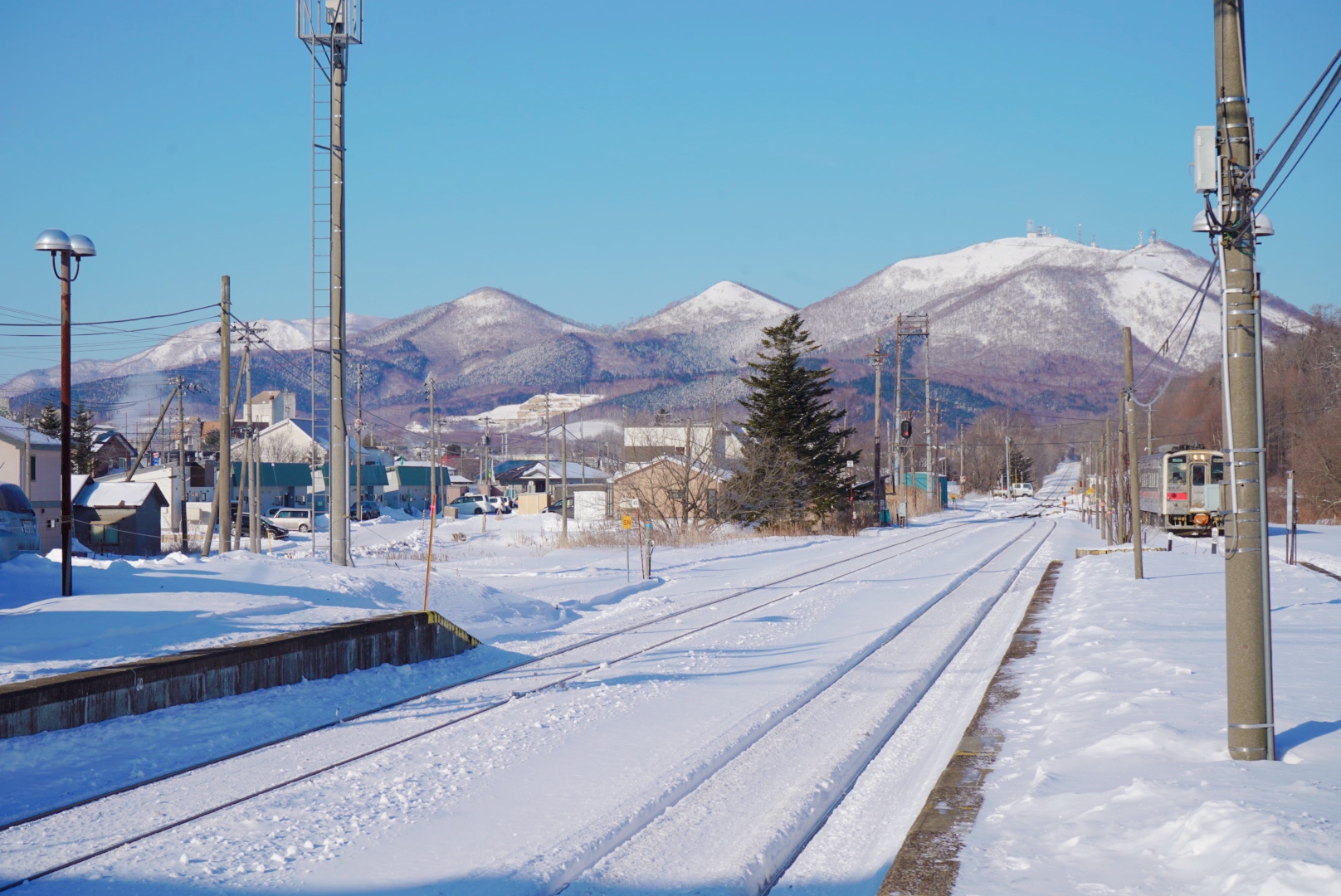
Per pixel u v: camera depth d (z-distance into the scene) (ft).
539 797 26.84
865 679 44.42
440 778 28.76
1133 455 87.45
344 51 74.02
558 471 389.60
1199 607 62.80
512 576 103.91
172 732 34.53
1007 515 292.81
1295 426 248.93
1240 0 27.43
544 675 46.47
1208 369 321.11
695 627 61.52
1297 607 62.44
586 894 20.89
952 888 19.40
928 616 66.74
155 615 46.37
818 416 197.77
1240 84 27.50
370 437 401.08
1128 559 109.50
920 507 301.63
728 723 35.29
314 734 35.06
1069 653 47.73
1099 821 22.50
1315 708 32.71
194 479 263.90
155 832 24.25
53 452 168.04
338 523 73.72
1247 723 26.76
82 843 23.57
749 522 195.21
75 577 55.06
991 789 26.78
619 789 27.53
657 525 186.60
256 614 50.52
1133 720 31.73
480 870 21.52
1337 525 206.80
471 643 55.26
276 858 22.44
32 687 32.76
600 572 108.06
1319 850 18.51
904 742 34.53
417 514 334.03
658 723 35.35
